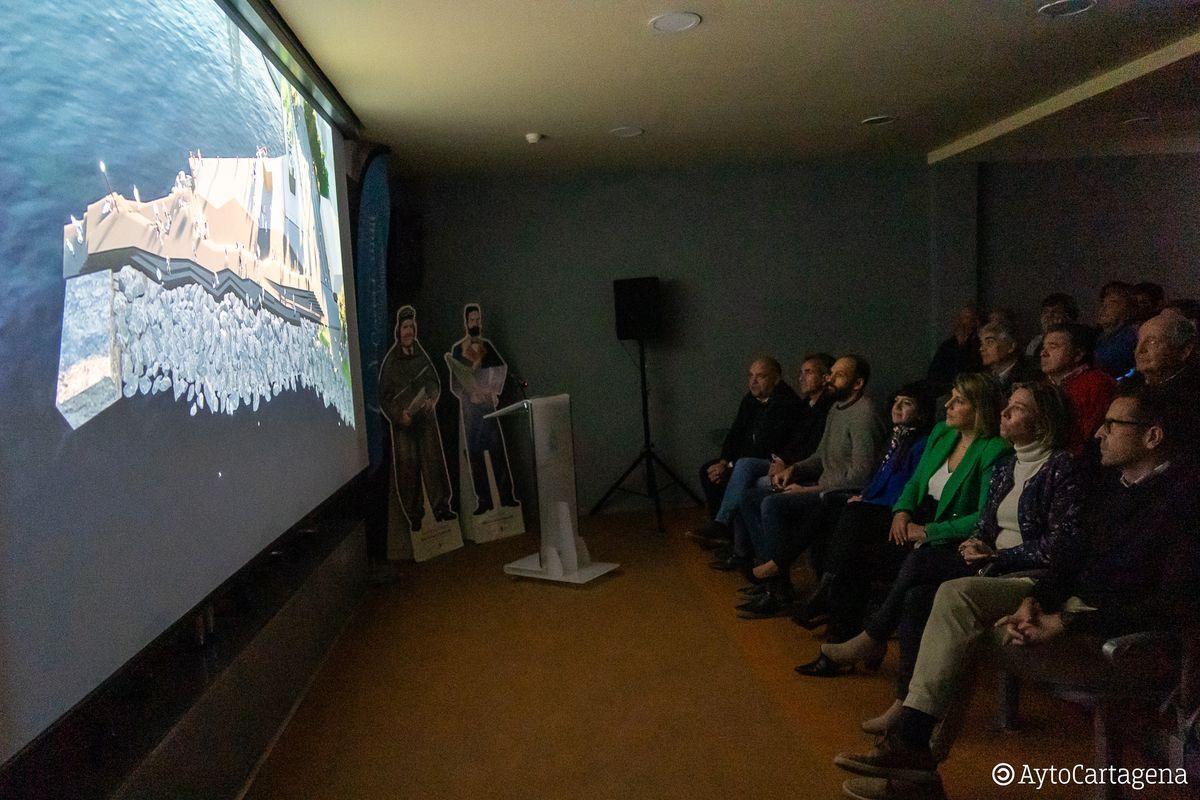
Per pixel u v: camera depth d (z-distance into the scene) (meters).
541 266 5.65
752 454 4.32
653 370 5.77
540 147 4.75
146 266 1.72
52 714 1.32
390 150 4.55
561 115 4.06
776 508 3.54
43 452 1.33
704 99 3.93
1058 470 2.23
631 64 3.32
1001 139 4.96
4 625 1.20
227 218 2.23
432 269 5.56
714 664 3.05
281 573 3.10
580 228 5.66
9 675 1.21
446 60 3.15
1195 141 5.36
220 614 2.61
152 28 1.83
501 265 5.61
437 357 5.57
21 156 1.32
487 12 2.69
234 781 2.23
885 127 4.80
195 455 1.93
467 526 5.09
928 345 5.91
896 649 3.12
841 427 3.60
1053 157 5.71
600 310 5.71
